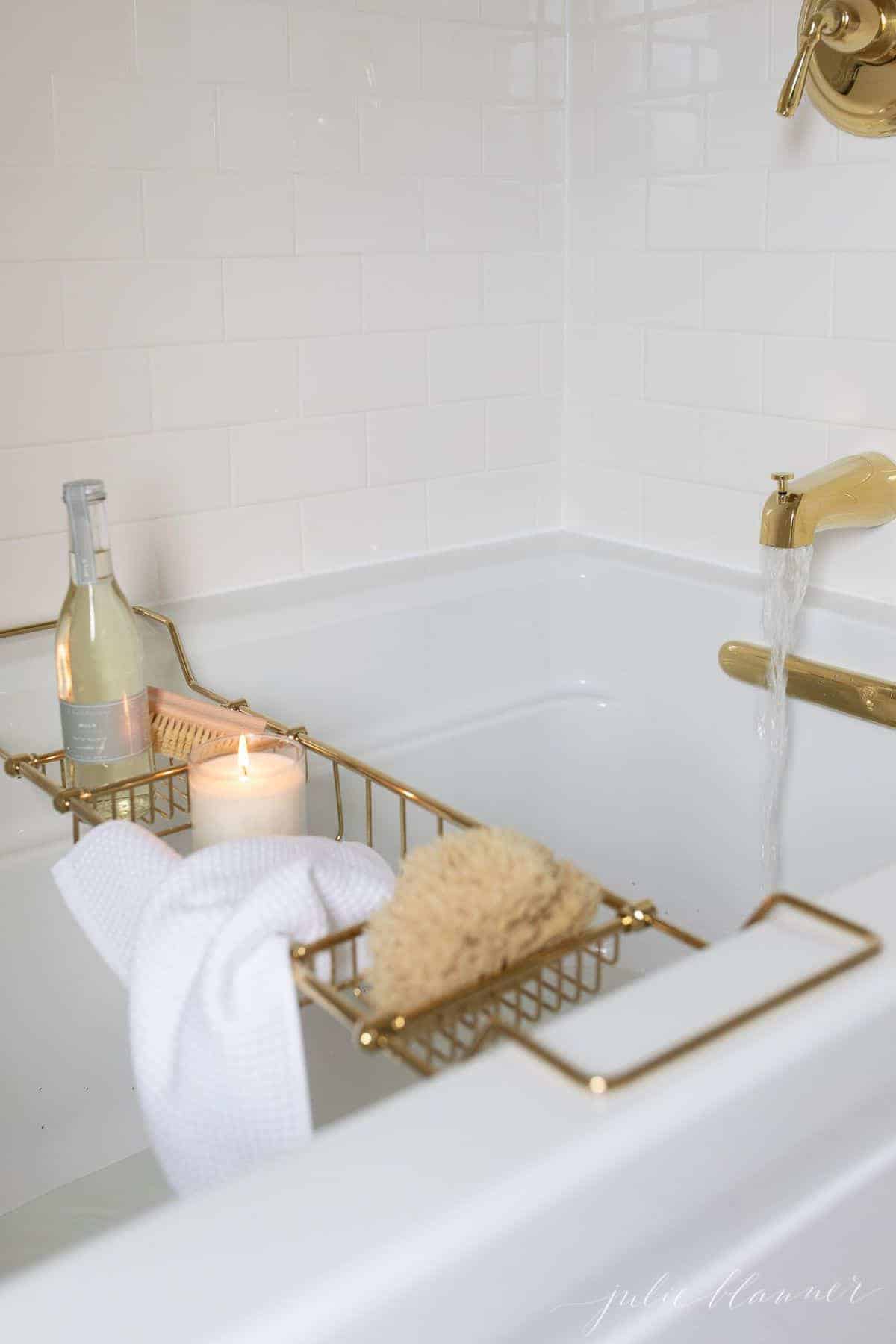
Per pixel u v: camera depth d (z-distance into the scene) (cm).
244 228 150
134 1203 121
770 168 151
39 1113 126
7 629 140
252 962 71
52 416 140
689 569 163
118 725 106
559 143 175
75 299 139
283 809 94
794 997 66
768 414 157
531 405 181
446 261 168
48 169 135
